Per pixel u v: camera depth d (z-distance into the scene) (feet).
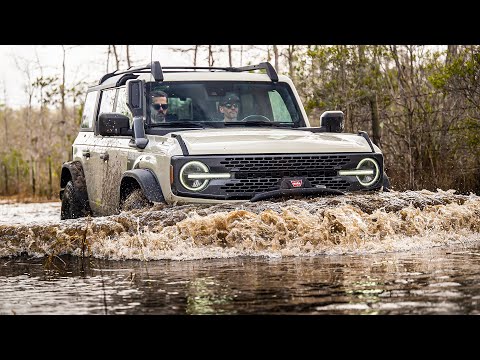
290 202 26.37
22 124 103.65
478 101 50.65
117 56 82.79
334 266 22.86
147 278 22.34
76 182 37.73
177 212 26.30
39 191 83.05
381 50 58.44
